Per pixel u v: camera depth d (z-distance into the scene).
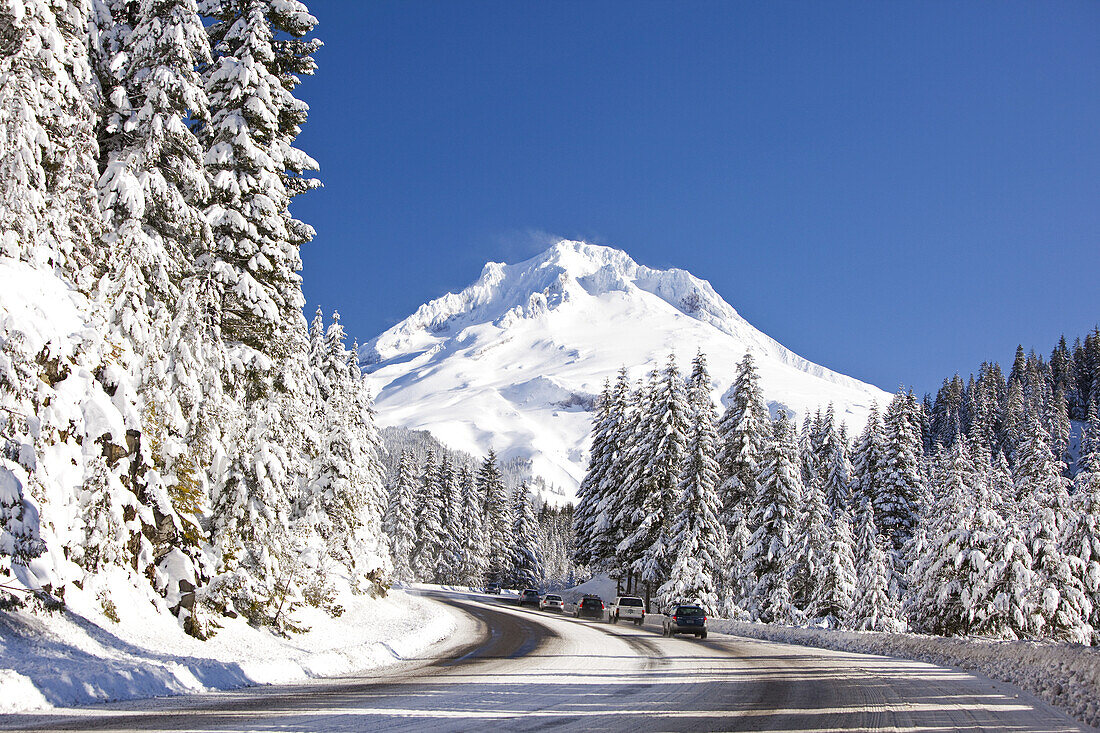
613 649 24.56
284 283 23.94
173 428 19.45
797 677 17.47
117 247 18.62
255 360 22.80
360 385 57.22
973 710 13.09
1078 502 35.38
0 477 14.27
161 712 9.81
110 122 19.59
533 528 108.50
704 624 32.72
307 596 26.22
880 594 38.62
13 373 14.75
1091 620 33.66
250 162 22.66
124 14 20.84
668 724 10.33
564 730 9.53
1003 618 32.62
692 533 46.59
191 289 19.62
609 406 65.12
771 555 46.12
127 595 16.81
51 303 16.41
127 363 18.47
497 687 13.82
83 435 16.22
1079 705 13.51
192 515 20.05
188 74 19.83
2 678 9.80
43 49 16.66
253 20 22.62
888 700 13.86
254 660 14.94
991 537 33.91
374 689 13.16
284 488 22.70
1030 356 160.38
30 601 14.15
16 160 15.72
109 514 16.34
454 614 41.97
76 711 9.56
